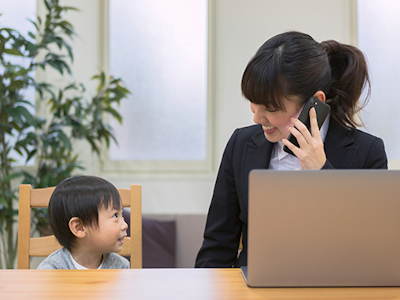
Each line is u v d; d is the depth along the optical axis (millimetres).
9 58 2598
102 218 1143
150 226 2088
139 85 2717
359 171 620
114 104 2699
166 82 2725
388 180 618
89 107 2320
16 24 2656
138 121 2713
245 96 978
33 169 2578
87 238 1147
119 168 2676
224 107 2658
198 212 2625
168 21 2727
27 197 1225
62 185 1175
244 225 1199
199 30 2729
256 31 2643
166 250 2066
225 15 2656
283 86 934
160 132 2721
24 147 2193
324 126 1141
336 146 1114
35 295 573
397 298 585
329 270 633
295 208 624
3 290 595
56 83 2611
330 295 596
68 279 654
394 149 2697
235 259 1234
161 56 2729
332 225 625
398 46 2709
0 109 2016
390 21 2711
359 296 593
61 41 2186
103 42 2670
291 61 937
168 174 2660
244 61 2646
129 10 2717
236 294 594
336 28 2635
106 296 570
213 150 2701
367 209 622
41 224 2201
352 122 1139
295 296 590
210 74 2676
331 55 1110
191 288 614
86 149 2617
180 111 2723
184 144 2721
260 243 627
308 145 945
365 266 634
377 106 2701
